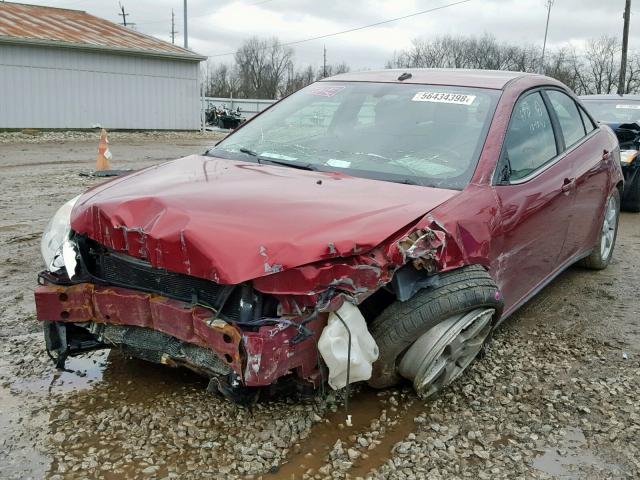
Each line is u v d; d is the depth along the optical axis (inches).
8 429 111.3
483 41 2630.4
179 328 107.1
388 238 105.4
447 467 105.3
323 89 175.2
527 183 143.6
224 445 108.0
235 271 96.3
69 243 121.6
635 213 356.8
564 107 185.3
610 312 185.2
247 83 3117.6
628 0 1424.7
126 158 599.8
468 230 116.9
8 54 811.4
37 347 145.1
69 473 99.9
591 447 113.5
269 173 133.0
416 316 112.3
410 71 176.6
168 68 983.0
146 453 105.5
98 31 983.0
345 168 137.4
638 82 2375.7
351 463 104.7
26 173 451.8
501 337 162.4
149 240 105.0
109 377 131.6
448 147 138.7
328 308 99.7
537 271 158.7
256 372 96.5
